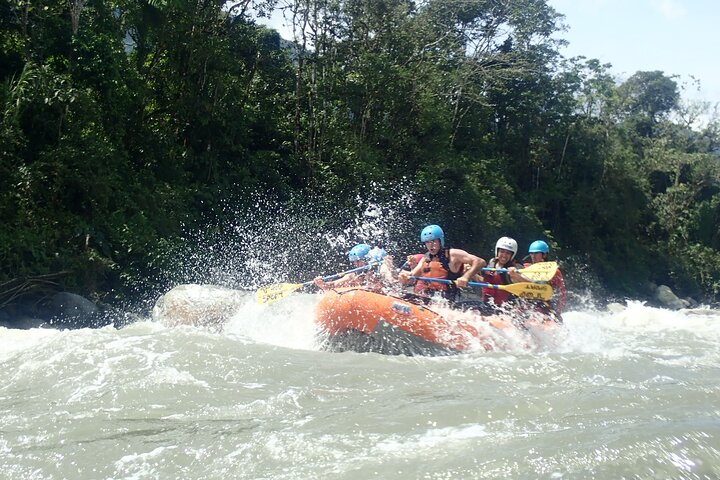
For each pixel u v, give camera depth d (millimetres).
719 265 41312
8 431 4723
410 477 3789
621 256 36781
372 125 23750
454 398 5309
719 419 4625
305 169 21203
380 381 5906
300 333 8453
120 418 4922
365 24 23531
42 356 6371
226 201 18484
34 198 12969
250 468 4055
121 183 15188
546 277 8812
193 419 4891
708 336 10164
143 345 6633
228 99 19500
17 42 14773
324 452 4215
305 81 22719
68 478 4043
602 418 4719
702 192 45375
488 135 33406
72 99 13531
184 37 18562
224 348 6660
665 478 3654
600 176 36688
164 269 14070
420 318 7559
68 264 12141
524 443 4207
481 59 29047
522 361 6711
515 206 28406
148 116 18516
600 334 9766
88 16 16625
